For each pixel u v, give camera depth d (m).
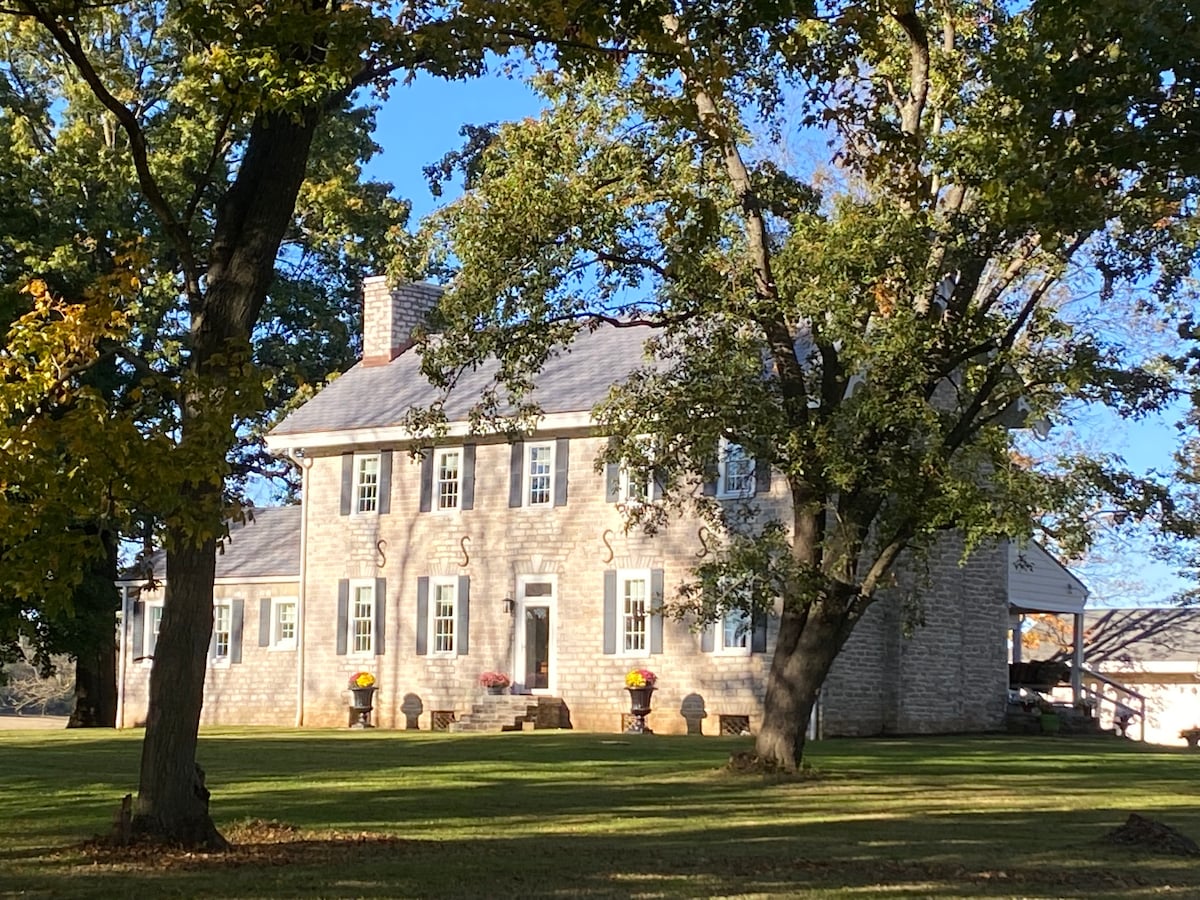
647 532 22.61
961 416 20.17
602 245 19.84
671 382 20.48
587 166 19.94
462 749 26.11
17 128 37.00
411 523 36.81
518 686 34.62
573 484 34.41
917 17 18.86
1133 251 17.22
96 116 38.94
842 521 19.94
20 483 10.28
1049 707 36.38
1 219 33.72
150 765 12.45
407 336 40.44
